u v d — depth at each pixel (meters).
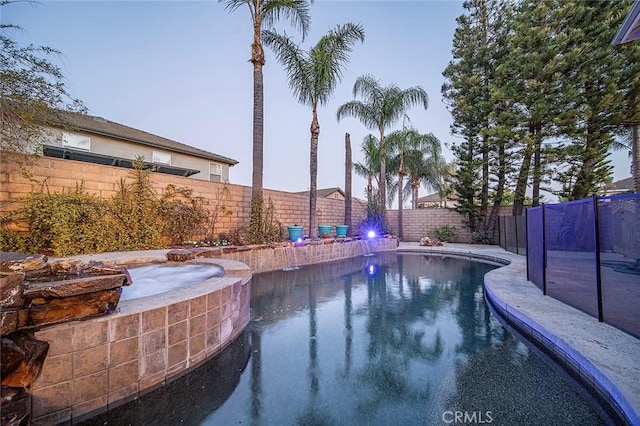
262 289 5.82
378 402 2.23
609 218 7.09
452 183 15.31
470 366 2.78
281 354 3.01
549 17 11.05
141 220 6.26
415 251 12.45
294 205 11.12
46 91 4.50
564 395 2.31
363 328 3.75
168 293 2.71
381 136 13.08
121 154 11.13
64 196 5.29
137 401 2.14
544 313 3.56
